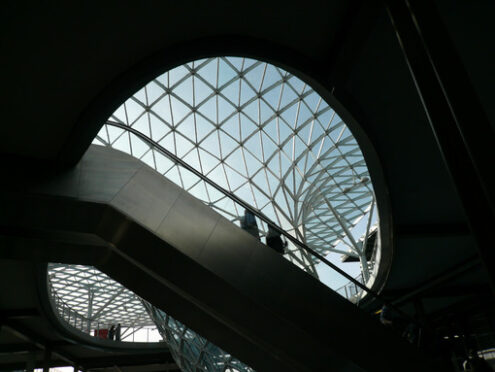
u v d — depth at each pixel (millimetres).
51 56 8531
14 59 8430
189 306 14969
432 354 11992
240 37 9398
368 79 10953
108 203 10961
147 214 11258
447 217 17688
